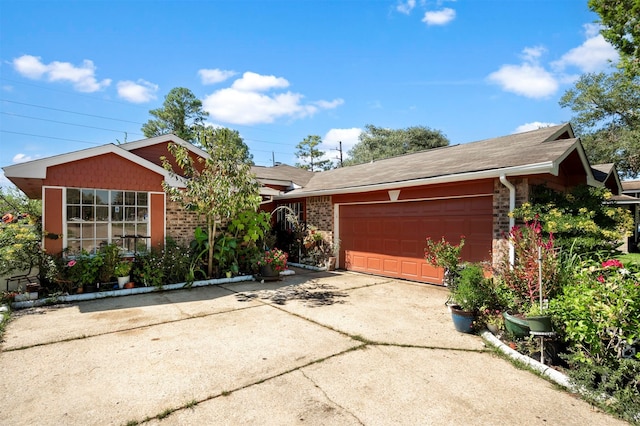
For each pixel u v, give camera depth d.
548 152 6.86
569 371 3.47
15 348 4.43
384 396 3.27
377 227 10.08
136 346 4.50
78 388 3.39
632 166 20.80
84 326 5.33
